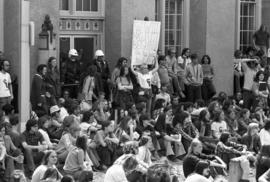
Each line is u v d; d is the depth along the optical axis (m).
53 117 20.45
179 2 30.16
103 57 25.70
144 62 26.44
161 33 29.36
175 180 14.66
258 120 24.44
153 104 24.88
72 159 16.84
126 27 26.98
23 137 18.16
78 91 24.55
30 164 18.05
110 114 23.39
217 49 30.23
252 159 19.53
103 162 19.72
